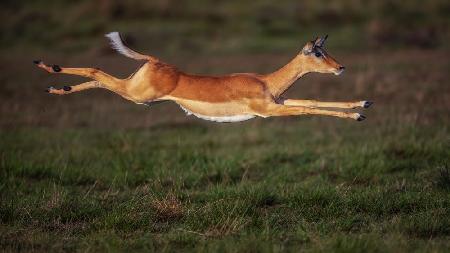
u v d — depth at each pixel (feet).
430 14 327.88
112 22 329.72
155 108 200.54
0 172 119.85
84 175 120.57
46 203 100.22
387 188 108.17
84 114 189.06
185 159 133.39
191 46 297.53
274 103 92.48
